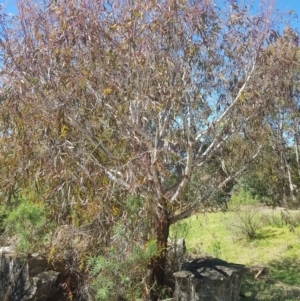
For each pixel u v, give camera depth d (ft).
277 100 21.49
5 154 20.06
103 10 19.29
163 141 19.61
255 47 20.34
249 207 39.09
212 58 20.76
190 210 20.99
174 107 19.13
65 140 18.33
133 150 18.53
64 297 19.63
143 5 18.95
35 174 18.61
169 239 24.85
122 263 17.42
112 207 17.98
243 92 19.44
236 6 20.94
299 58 21.58
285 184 25.84
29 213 20.22
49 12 19.34
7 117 19.58
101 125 19.31
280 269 30.50
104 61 18.69
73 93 18.74
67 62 18.31
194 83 20.25
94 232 18.24
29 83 18.48
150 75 18.79
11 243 22.21
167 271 20.81
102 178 18.08
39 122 18.95
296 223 37.11
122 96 18.76
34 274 19.71
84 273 19.58
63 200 18.60
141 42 18.70
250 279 28.25
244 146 21.88
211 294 17.95
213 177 22.15
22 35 19.40
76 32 18.43
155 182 18.47
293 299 23.66
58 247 19.31
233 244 35.83
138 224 18.31
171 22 19.15
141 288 18.66
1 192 20.43
